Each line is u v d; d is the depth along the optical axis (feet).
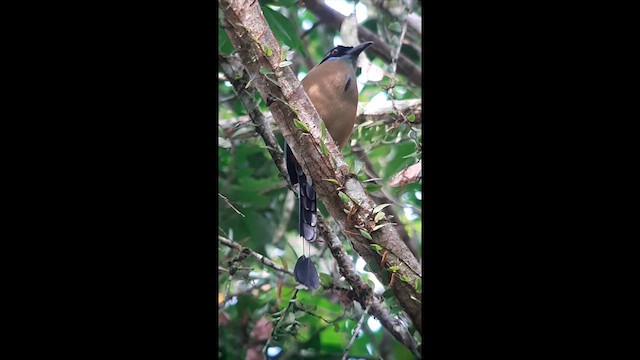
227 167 27.76
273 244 27.91
